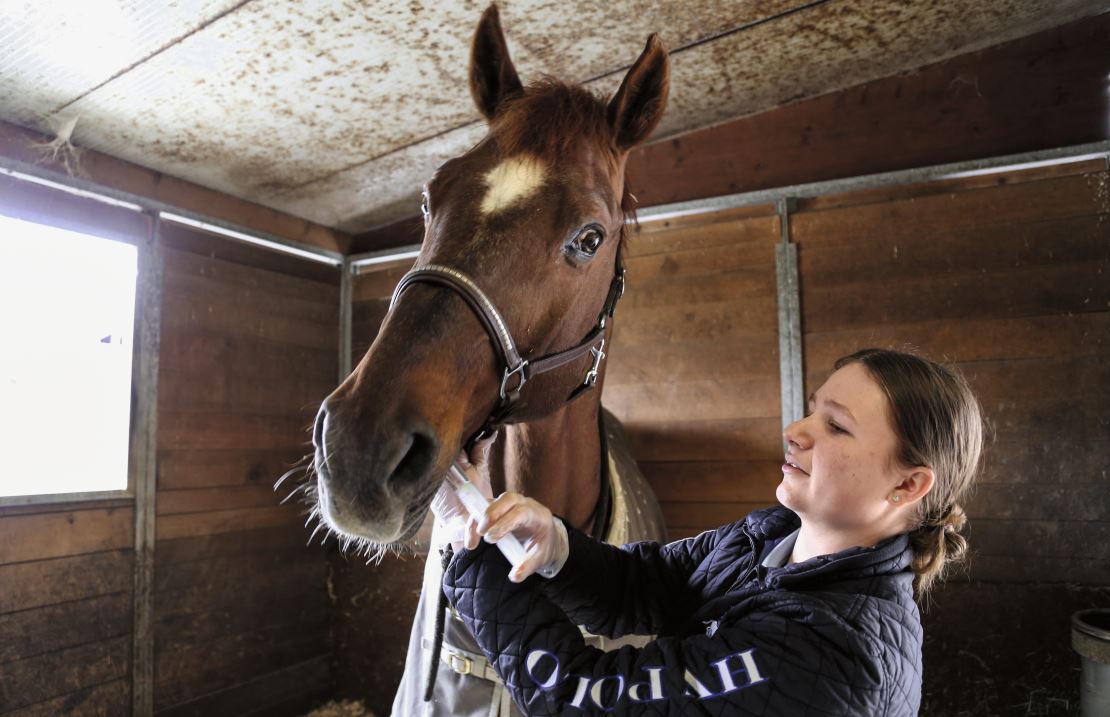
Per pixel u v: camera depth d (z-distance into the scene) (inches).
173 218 88.7
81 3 57.0
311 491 34.1
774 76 78.0
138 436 82.1
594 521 51.1
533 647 28.0
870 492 28.5
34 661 71.7
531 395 38.8
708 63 74.5
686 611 35.1
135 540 81.3
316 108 76.4
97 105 72.5
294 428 103.1
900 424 28.2
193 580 88.0
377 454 27.1
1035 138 73.6
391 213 107.3
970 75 76.3
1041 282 71.1
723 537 37.1
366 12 60.6
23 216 73.4
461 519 30.5
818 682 24.4
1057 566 68.4
